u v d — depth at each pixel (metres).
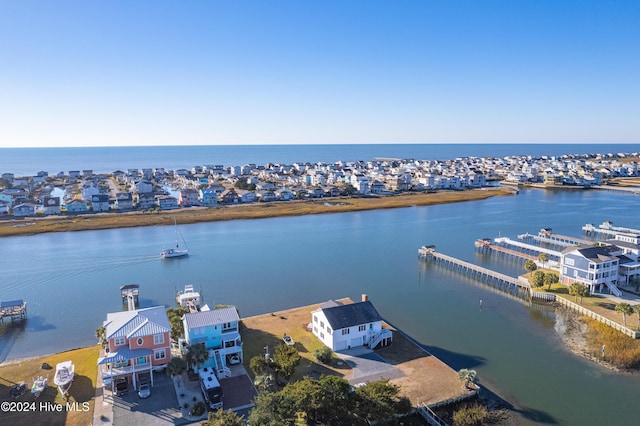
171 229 129.25
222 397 42.38
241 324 59.66
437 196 196.62
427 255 98.50
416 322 64.31
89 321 64.50
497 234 122.38
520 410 43.06
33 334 60.19
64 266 91.25
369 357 51.75
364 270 89.12
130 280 82.94
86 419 39.09
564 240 111.44
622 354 53.09
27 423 38.41
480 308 69.94
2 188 195.75
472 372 45.94
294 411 36.03
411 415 41.53
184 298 67.56
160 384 44.47
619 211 159.38
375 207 166.88
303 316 64.25
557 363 52.28
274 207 165.25
